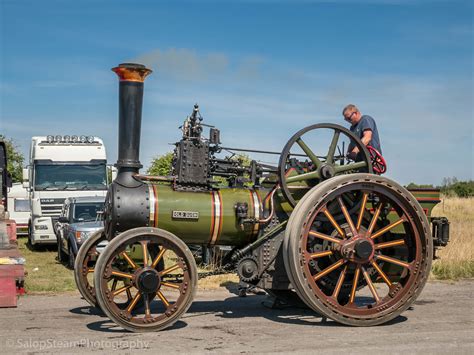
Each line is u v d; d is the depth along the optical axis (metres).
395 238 8.00
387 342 6.30
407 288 7.36
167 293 9.66
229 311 8.16
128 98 7.26
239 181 7.84
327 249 7.60
